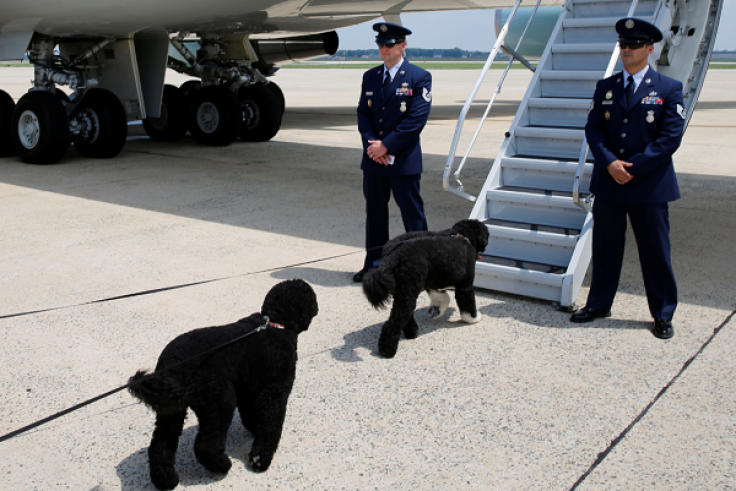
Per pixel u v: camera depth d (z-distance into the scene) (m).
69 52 10.12
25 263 4.91
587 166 4.43
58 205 6.76
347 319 3.93
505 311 4.09
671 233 5.82
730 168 8.88
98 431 2.71
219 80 11.36
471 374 3.21
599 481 2.37
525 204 4.67
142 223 6.09
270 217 6.37
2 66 59.62
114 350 3.47
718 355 3.38
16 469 2.45
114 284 4.48
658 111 3.49
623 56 3.54
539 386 3.08
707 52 6.27
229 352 2.18
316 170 9.00
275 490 2.32
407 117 4.29
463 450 2.57
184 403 2.05
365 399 2.97
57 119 8.82
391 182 4.48
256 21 9.96
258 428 2.37
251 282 4.55
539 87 5.14
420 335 3.72
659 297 3.67
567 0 5.36
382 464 2.48
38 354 3.43
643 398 2.95
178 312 4.01
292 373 2.39
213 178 8.32
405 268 3.23
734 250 5.28
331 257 5.15
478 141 11.90
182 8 8.49
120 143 9.63
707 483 2.35
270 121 11.66
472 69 55.53
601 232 3.78
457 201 7.24
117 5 8.16
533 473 2.42
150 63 10.34
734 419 2.77
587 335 3.68
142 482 2.37
